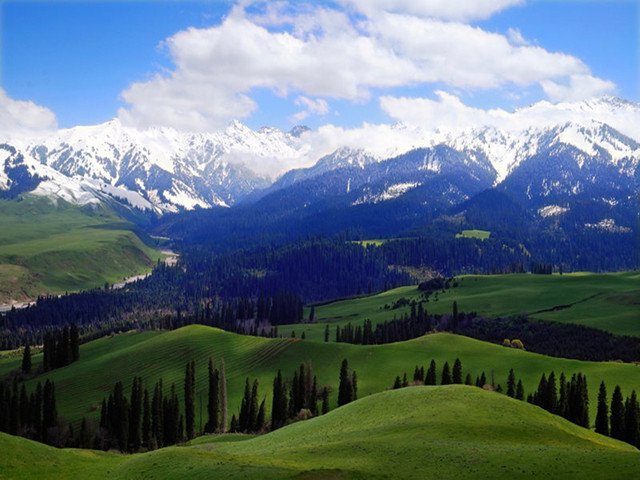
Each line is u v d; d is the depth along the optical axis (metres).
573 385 143.75
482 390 107.50
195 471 69.38
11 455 83.38
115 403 159.62
